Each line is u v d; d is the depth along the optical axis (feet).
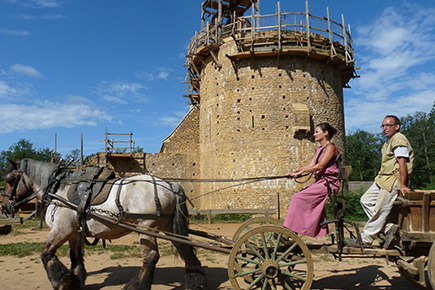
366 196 16.65
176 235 16.89
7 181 20.63
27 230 42.98
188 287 17.21
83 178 18.16
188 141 91.15
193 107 93.76
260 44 69.21
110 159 85.20
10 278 20.63
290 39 69.36
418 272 14.62
